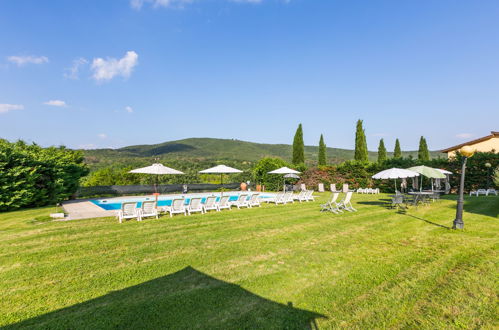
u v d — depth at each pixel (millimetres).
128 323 3094
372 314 3303
